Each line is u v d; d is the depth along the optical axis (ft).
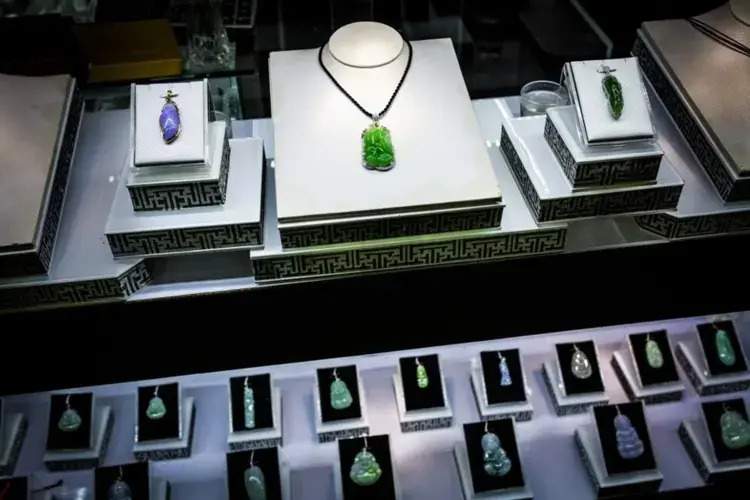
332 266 5.92
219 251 5.84
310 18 7.83
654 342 7.14
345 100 6.45
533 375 7.36
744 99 6.47
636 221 6.44
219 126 6.00
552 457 6.82
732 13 7.18
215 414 7.10
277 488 6.36
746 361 7.15
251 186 5.96
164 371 6.60
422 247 5.91
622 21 8.01
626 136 5.70
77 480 6.68
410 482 6.66
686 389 7.27
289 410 7.11
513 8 8.02
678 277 6.57
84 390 7.14
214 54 7.43
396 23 7.86
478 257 6.07
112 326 6.04
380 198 5.70
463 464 6.59
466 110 6.38
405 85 6.57
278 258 5.77
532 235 5.98
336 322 6.40
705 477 6.65
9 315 5.81
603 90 5.89
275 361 6.73
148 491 6.32
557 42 7.78
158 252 5.77
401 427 6.92
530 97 6.93
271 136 6.88
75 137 6.62
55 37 6.97
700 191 6.23
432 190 5.76
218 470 6.73
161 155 5.60
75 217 6.07
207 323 6.17
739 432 6.62
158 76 7.27
